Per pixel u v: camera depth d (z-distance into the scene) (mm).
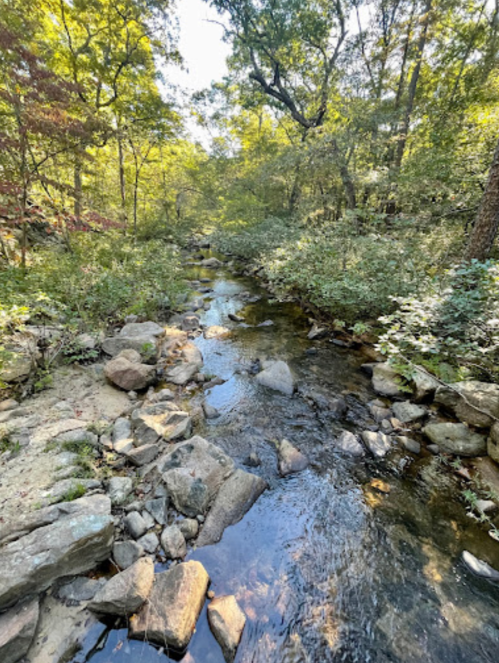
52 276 5727
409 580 2131
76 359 4348
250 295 9094
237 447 3316
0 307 3531
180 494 2490
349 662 1724
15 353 3305
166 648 1685
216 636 1756
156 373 4492
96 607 1778
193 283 10172
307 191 15070
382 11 10617
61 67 9766
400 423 3658
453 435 3238
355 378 4770
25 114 5281
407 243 6293
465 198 7242
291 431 3598
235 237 13789
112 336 5348
